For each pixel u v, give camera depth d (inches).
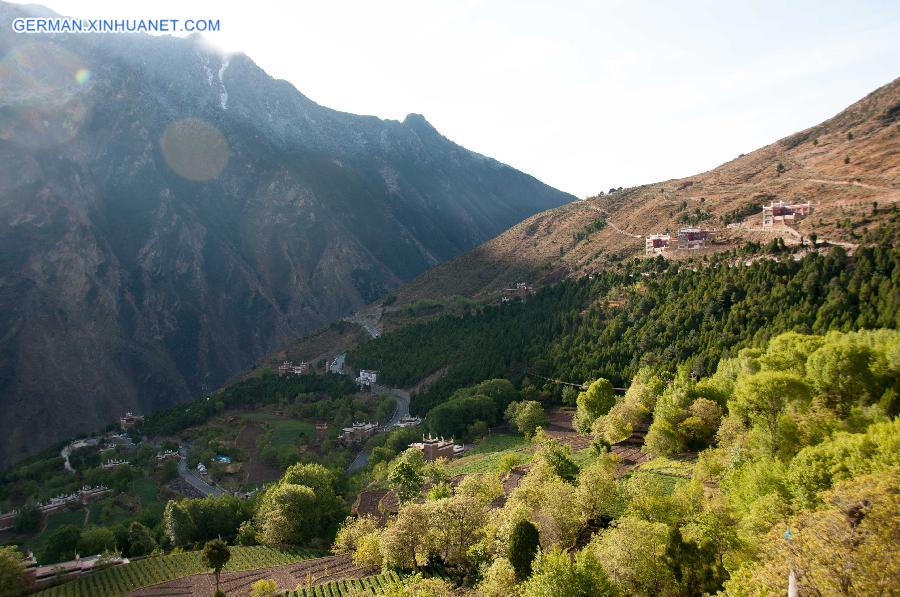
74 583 3196.4
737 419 2758.4
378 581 2603.3
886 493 1279.5
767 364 3048.7
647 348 4798.2
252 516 4352.9
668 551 1785.2
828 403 2741.1
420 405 6427.2
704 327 4483.3
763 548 1453.0
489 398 5556.1
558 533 2199.8
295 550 3535.9
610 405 4274.1
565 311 6328.7
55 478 6131.9
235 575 3110.2
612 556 1795.0
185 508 4175.7
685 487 2337.6
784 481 1887.3
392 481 3828.7
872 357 2736.2
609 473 2674.7
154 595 2938.0
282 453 6038.4
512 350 6338.6
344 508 4274.1
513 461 3821.4
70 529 4018.2
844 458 1769.2
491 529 2466.8
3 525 5206.7
